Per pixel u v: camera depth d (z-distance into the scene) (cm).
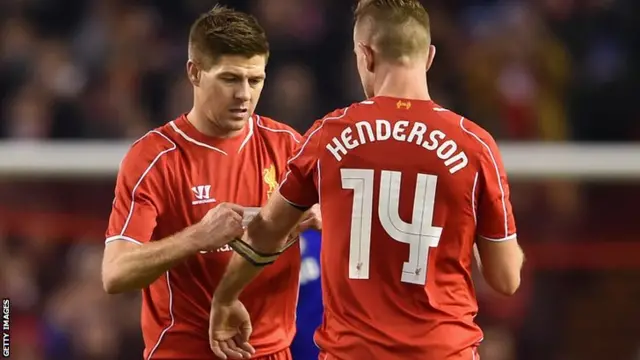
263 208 1319
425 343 1219
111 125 3172
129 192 1376
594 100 3219
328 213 1257
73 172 2275
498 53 3228
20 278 2417
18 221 2428
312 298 1700
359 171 1243
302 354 1694
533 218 2462
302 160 1277
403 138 1243
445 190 1230
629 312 2441
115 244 1351
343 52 3278
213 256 1415
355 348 1232
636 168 2258
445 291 1241
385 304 1233
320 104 3188
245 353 1409
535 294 2458
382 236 1234
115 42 3362
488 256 1269
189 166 1409
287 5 3334
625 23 3334
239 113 1368
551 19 3350
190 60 1392
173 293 1427
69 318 2409
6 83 3331
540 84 3206
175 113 3181
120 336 2419
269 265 1420
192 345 1434
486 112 3144
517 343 2444
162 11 3475
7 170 2288
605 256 2448
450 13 3406
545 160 2277
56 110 3194
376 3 1281
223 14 1372
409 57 1271
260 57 1365
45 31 3500
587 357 2444
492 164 1243
